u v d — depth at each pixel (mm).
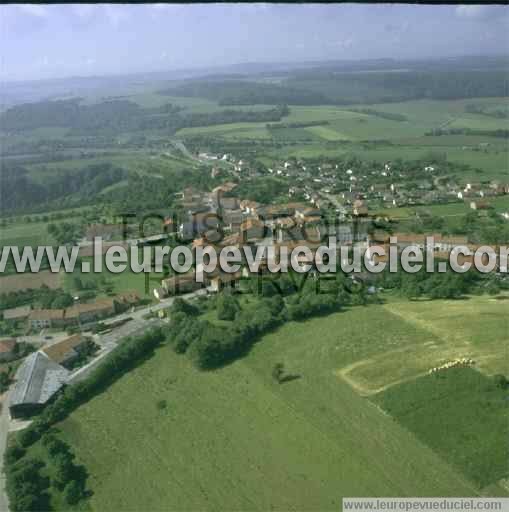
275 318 114938
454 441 77312
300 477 73688
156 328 112250
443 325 108312
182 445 81750
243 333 107625
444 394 86562
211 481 74438
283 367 99000
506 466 72375
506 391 85875
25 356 110688
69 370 102625
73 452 81875
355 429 81750
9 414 91750
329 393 90688
